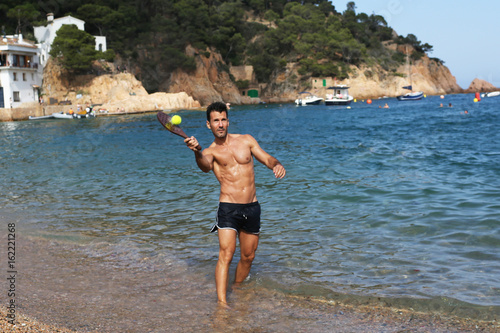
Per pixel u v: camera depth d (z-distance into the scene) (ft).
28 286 15.31
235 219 14.49
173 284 15.39
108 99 204.44
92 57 203.10
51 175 39.60
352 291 14.34
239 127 111.14
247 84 341.82
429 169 37.42
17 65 180.75
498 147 52.01
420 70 470.80
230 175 14.60
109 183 34.94
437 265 16.24
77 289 15.05
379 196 27.66
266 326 12.27
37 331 12.01
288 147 59.72
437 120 113.09
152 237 20.72
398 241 19.11
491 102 228.84
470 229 20.20
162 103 212.02
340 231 20.86
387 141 63.93
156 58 274.77
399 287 14.51
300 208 25.49
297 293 14.39
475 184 30.25
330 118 139.33
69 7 246.68
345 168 39.14
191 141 13.50
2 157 55.11
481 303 13.12
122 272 16.57
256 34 394.52
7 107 174.70
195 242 19.84
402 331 11.75
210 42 320.50
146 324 12.48
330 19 428.15
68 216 24.94
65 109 182.91
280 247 18.88
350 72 385.70
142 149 60.54
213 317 12.87
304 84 359.25
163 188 32.27
